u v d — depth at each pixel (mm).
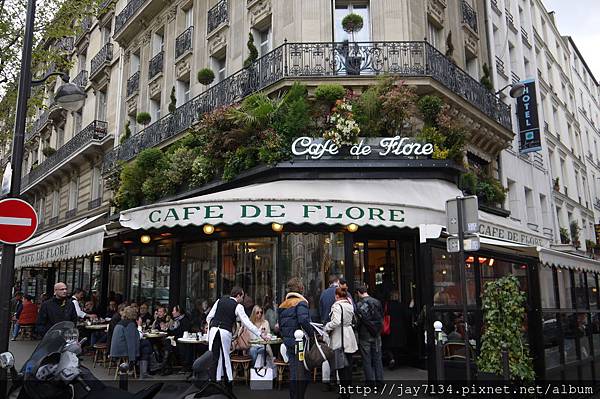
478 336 7609
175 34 18094
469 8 16078
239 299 7473
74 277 20516
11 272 6312
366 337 7855
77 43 27672
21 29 10805
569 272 8984
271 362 8445
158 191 14461
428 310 7562
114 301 14492
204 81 14250
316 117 11359
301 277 10148
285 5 12773
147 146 16844
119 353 9000
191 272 11805
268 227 10477
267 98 11609
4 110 11422
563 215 23250
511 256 8359
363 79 11414
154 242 13258
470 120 13445
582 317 9023
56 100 8172
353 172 10844
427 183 10805
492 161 15672
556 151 24047
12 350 13508
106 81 23297
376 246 10992
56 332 4426
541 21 25938
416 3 12930
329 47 11977
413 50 11930
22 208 6453
